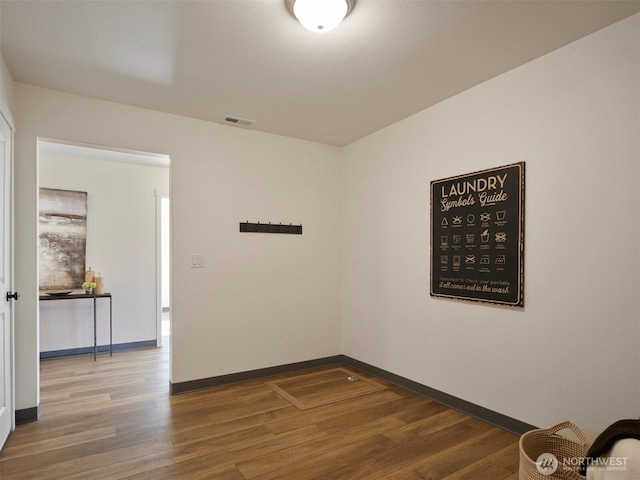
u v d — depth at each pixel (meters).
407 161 3.37
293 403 3.04
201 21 1.99
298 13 1.84
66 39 2.15
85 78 2.64
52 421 2.69
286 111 3.24
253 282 3.67
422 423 2.67
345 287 4.18
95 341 4.40
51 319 4.46
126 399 3.13
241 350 3.59
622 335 2.01
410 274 3.33
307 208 4.02
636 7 1.90
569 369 2.22
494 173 2.62
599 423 2.09
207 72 2.55
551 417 2.30
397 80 2.68
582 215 2.17
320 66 2.48
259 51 2.29
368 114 3.31
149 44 2.21
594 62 2.12
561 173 2.27
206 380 3.40
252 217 3.68
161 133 3.25
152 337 5.05
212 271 3.46
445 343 3.00
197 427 2.61
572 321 2.21
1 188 2.31
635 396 1.96
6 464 2.13
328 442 2.40
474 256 2.76
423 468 2.11
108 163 4.81
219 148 3.52
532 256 2.41
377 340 3.71
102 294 4.52
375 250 3.75
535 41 2.21
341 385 3.47
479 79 2.68
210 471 2.08
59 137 2.83
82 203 4.62
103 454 2.24
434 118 3.11
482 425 2.63
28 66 2.46
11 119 2.51
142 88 2.80
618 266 2.03
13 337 2.53
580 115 2.19
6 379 2.40
